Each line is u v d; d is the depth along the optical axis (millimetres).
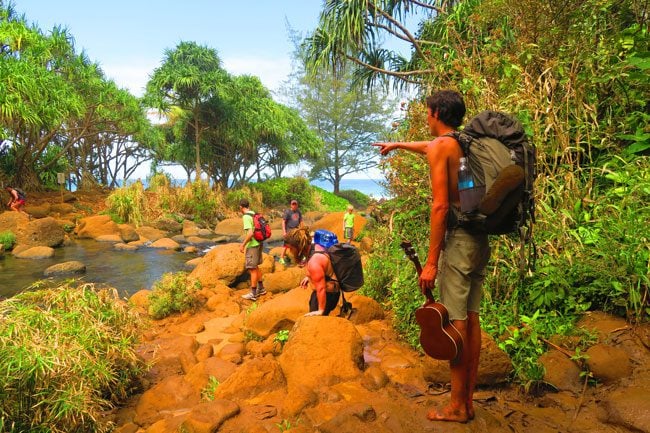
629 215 4039
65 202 21234
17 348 3066
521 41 6078
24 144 21609
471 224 2430
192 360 4602
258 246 7613
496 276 4414
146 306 7195
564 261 4160
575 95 5090
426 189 5684
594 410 2871
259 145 36219
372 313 5055
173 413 3551
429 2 11984
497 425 2721
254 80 32438
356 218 15172
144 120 28438
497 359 3244
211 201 23047
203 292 7527
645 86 5383
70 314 3852
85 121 25141
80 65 22031
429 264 2459
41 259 12320
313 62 12461
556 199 4629
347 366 3613
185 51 27438
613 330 3559
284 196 30547
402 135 6277
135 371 4137
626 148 5148
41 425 3039
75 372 3299
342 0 11438
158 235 17109
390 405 2998
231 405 3145
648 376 3023
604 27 5992
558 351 3480
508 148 2420
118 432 3361
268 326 5250
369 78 13062
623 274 3717
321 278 4199
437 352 2508
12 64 16719
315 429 2859
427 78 7977
